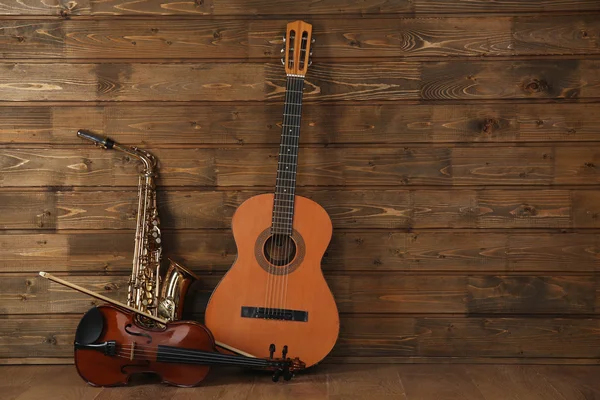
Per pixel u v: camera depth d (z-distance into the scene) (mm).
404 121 2740
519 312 2781
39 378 2578
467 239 2768
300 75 2613
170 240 2771
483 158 2750
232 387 2449
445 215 2762
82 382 2521
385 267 2771
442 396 2367
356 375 2613
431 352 2793
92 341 2367
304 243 2545
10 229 2756
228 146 2754
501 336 2785
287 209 2545
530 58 2727
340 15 2713
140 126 2742
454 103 2738
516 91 2734
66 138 2746
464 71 2729
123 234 2768
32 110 2738
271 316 2521
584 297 2775
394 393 2396
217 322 2523
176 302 2607
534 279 2775
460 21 2719
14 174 2744
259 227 2551
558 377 2598
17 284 2766
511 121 2740
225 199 2762
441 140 2744
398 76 2730
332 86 2730
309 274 2541
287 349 2441
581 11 2711
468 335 2787
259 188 2760
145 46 2727
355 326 2785
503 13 2713
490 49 2721
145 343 2377
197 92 2734
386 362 2783
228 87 2734
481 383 2518
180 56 2730
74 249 2766
